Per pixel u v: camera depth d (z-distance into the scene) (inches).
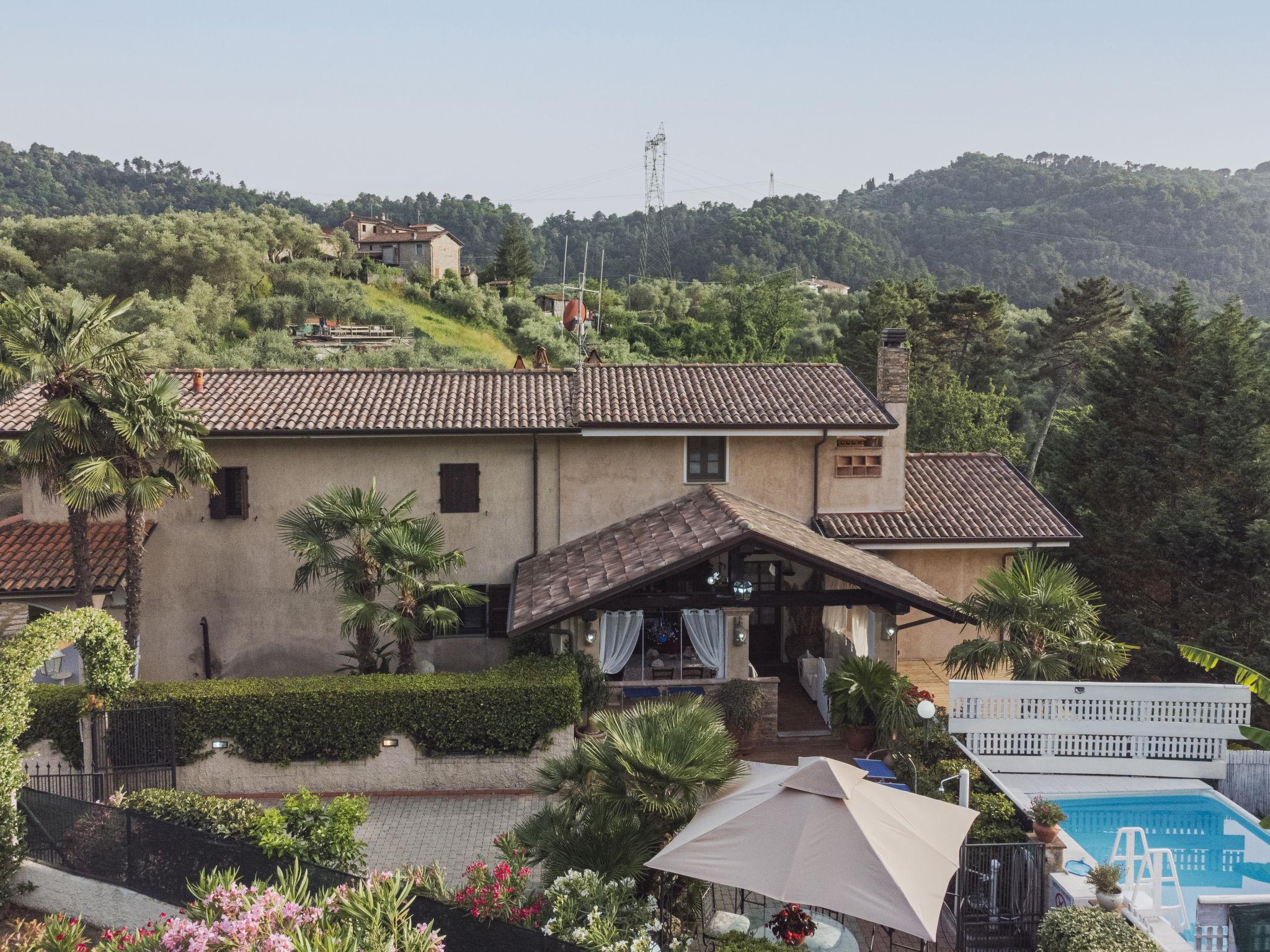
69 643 587.8
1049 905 488.1
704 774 443.8
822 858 390.0
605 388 913.5
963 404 1720.0
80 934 443.5
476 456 862.5
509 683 672.4
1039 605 687.7
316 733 663.1
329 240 3336.6
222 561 853.2
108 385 703.1
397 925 390.9
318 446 850.1
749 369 973.8
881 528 871.7
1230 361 1135.6
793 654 897.5
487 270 4146.2
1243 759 667.4
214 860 484.4
